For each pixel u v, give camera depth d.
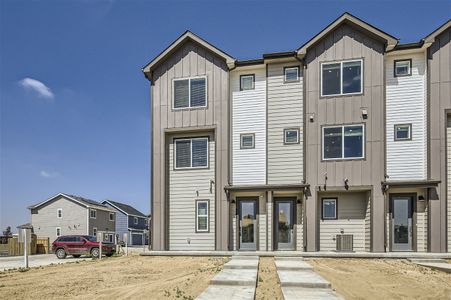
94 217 44.28
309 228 14.22
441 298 7.88
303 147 14.61
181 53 16.30
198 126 15.73
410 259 12.12
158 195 15.84
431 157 13.53
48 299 8.06
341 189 14.06
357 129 14.20
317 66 14.77
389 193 13.96
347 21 14.51
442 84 13.73
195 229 15.54
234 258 12.70
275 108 15.26
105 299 7.91
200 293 7.89
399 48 14.11
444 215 13.25
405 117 14.09
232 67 15.59
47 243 31.59
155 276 10.28
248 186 14.70
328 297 7.24
